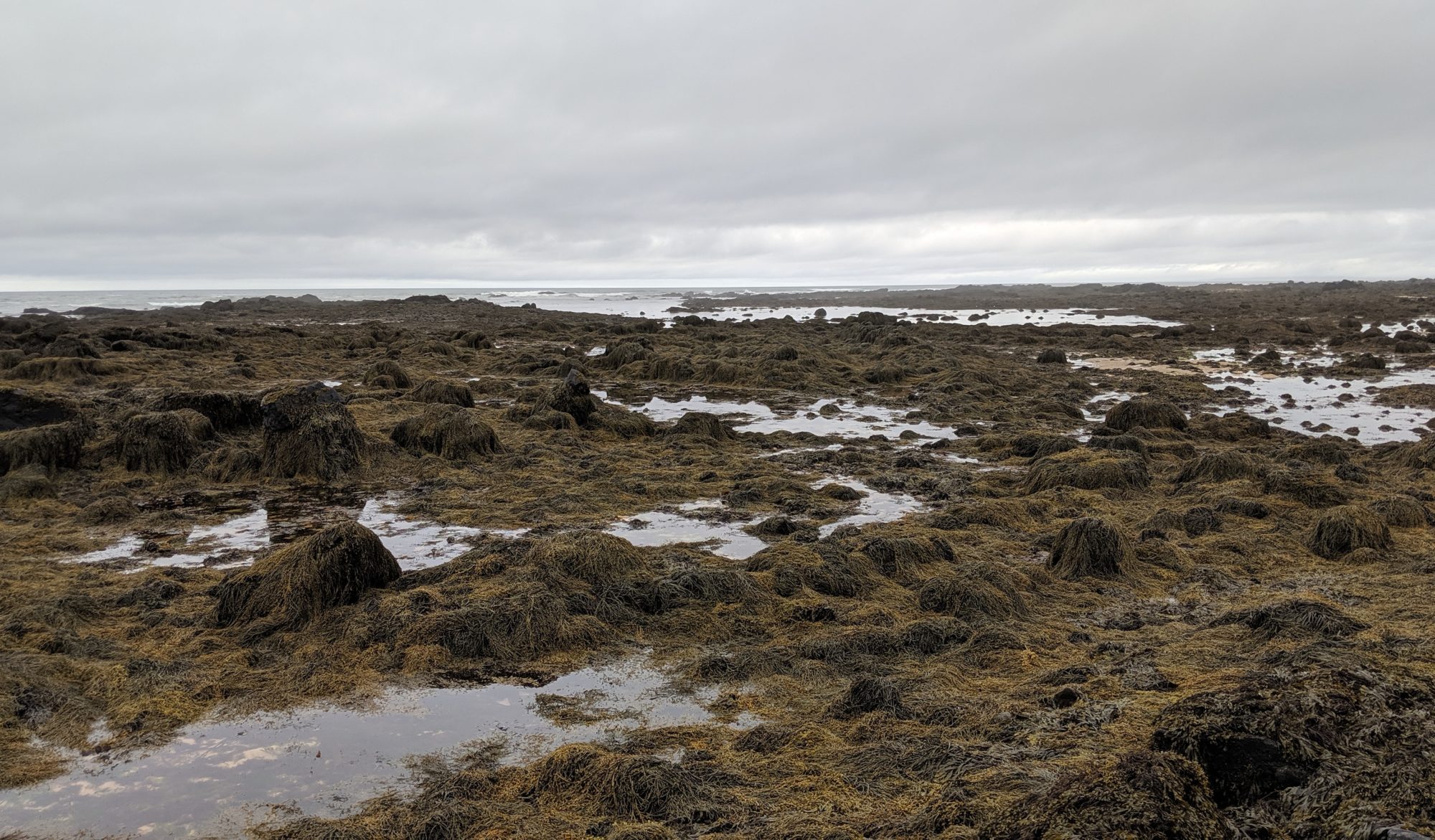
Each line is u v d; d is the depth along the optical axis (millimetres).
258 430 20938
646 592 10289
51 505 15016
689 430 21453
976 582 10180
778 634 9523
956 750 6539
